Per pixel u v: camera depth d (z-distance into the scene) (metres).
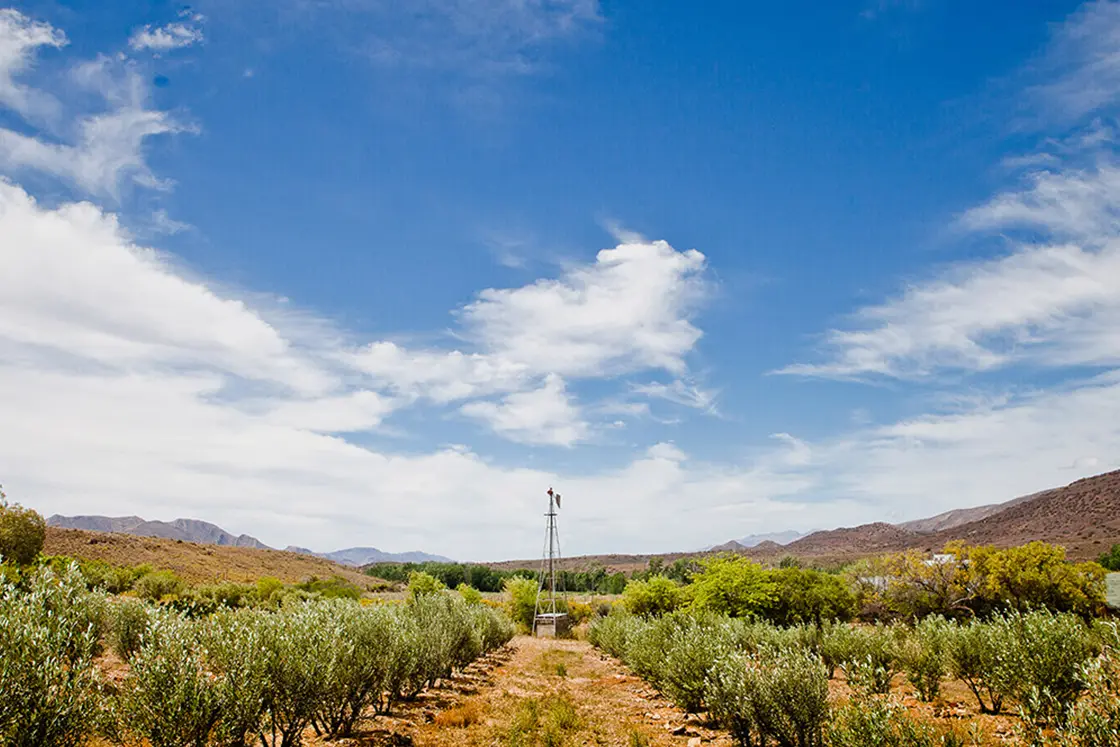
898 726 8.62
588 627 48.47
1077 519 142.25
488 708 16.16
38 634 7.54
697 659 15.87
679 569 98.56
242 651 9.57
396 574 130.12
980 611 36.75
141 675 8.42
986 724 12.66
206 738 8.50
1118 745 7.00
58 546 69.88
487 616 32.00
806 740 10.96
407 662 15.55
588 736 13.62
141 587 42.56
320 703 10.74
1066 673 11.56
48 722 7.07
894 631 20.08
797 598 35.16
